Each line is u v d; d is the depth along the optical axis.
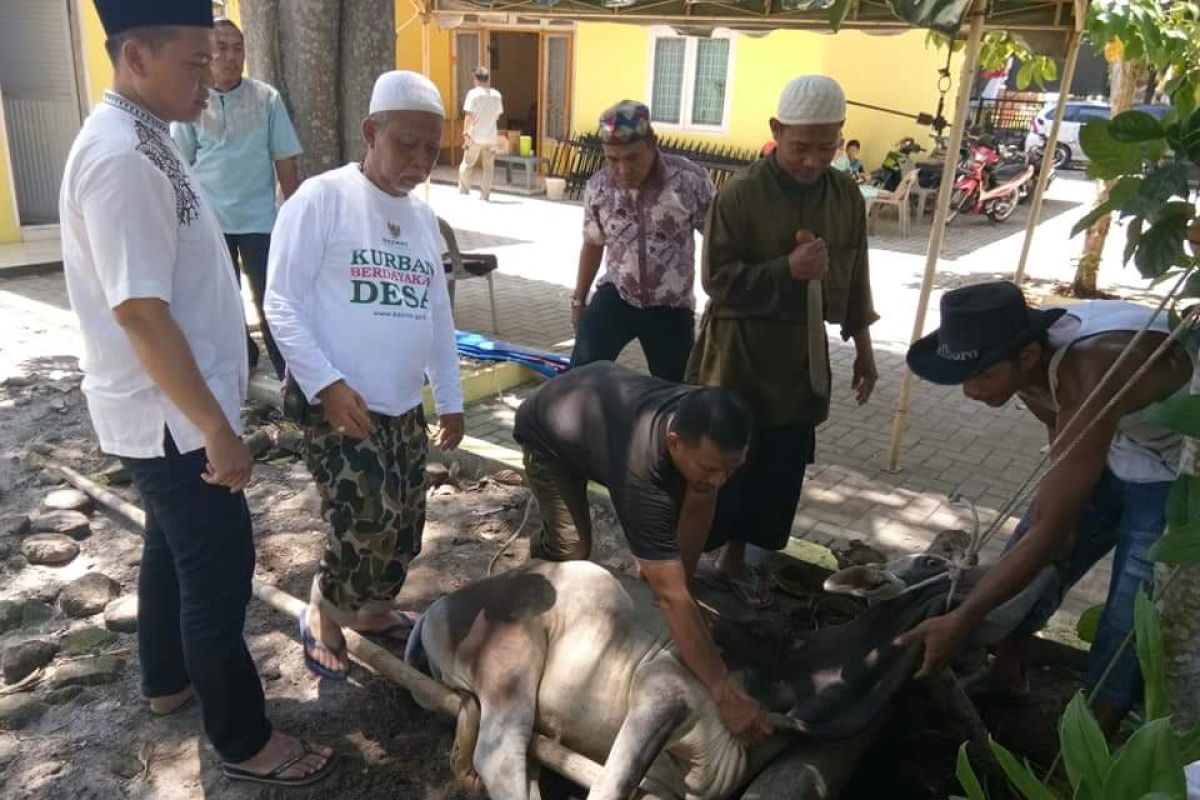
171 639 2.85
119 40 2.10
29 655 3.17
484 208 14.13
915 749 2.94
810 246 3.16
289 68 5.80
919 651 2.51
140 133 2.12
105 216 2.04
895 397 6.38
